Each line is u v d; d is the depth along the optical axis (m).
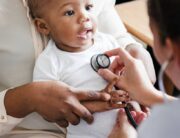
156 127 0.59
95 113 0.91
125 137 0.82
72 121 0.86
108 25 1.16
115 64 0.95
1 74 0.96
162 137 0.58
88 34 0.94
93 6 0.98
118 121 0.89
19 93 0.87
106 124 0.91
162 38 0.56
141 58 1.04
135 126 0.85
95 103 0.87
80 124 0.92
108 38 1.06
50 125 0.98
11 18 0.94
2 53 0.93
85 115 0.85
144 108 0.92
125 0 1.61
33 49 0.95
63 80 0.95
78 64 0.96
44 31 0.96
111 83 0.90
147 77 0.91
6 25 0.93
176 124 0.57
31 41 0.95
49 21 0.93
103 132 0.92
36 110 0.88
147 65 1.04
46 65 0.93
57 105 0.84
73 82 0.95
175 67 0.57
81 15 0.91
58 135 0.98
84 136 0.93
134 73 0.89
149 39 1.20
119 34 1.15
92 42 1.01
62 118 0.87
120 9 1.38
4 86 0.98
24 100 0.86
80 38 0.93
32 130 0.99
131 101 0.91
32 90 0.86
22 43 0.94
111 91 0.89
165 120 0.58
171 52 0.56
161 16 0.54
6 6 0.94
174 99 0.62
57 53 0.96
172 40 0.54
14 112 0.88
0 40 0.93
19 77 0.96
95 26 0.96
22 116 0.90
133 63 0.90
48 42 0.98
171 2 0.52
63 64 0.95
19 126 0.98
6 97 0.88
